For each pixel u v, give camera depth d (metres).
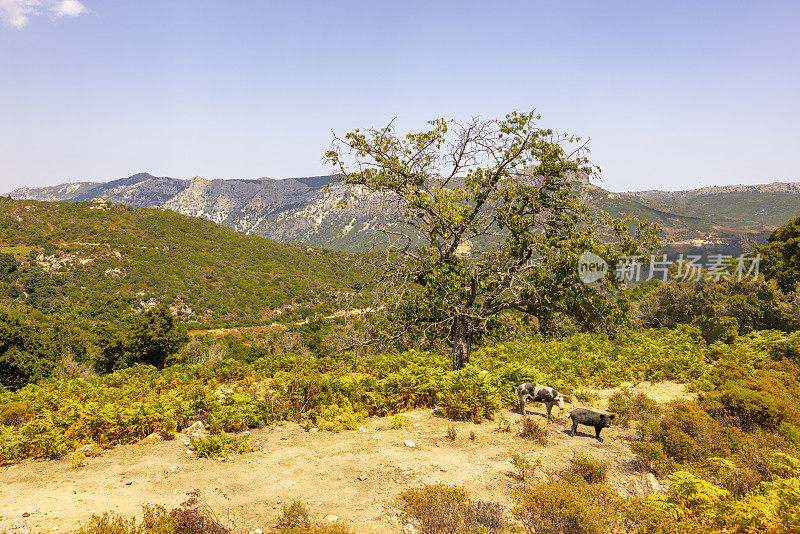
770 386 12.34
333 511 5.88
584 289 16.50
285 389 11.52
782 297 32.72
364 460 7.90
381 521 5.62
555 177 17.78
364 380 12.77
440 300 17.52
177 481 6.86
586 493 6.22
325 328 54.47
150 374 18.61
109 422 9.27
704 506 6.04
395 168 17.80
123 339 33.50
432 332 20.11
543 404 12.59
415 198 17.34
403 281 18.52
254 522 5.45
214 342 39.72
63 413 9.97
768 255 40.00
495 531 5.30
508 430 9.89
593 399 12.91
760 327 30.97
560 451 8.68
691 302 31.38
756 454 7.93
